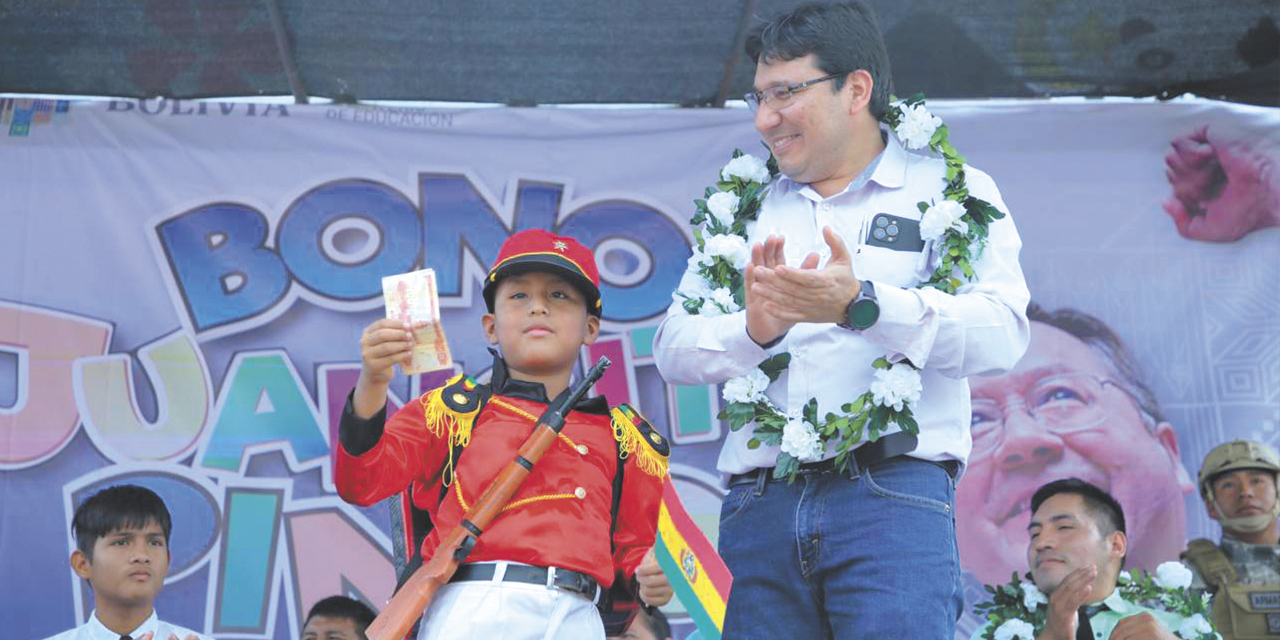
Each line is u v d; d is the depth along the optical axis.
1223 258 5.20
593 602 2.45
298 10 4.70
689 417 5.05
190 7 4.66
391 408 5.00
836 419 2.64
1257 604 4.89
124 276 5.01
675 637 4.85
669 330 2.89
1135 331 5.14
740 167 3.03
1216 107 5.29
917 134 2.84
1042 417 5.06
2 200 5.01
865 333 2.54
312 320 5.05
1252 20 4.77
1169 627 4.37
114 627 4.55
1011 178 5.24
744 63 5.04
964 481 5.02
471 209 5.17
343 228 5.12
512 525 2.42
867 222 2.80
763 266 2.47
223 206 5.10
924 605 2.55
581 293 2.67
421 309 2.32
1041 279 5.17
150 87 5.13
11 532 4.77
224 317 5.02
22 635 4.70
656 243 5.18
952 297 2.60
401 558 2.81
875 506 2.62
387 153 5.19
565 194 5.20
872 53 2.85
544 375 2.63
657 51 4.98
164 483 4.88
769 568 2.74
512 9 4.71
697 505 4.99
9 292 4.95
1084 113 5.27
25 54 4.91
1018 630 4.25
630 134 5.26
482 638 2.34
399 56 5.00
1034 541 4.53
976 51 4.98
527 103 5.29
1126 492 5.01
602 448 2.57
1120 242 5.20
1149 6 4.70
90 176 5.06
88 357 4.94
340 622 4.72
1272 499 4.98
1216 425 5.07
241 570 4.84
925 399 2.70
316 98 5.27
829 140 2.81
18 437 4.84
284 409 4.98
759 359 2.71
